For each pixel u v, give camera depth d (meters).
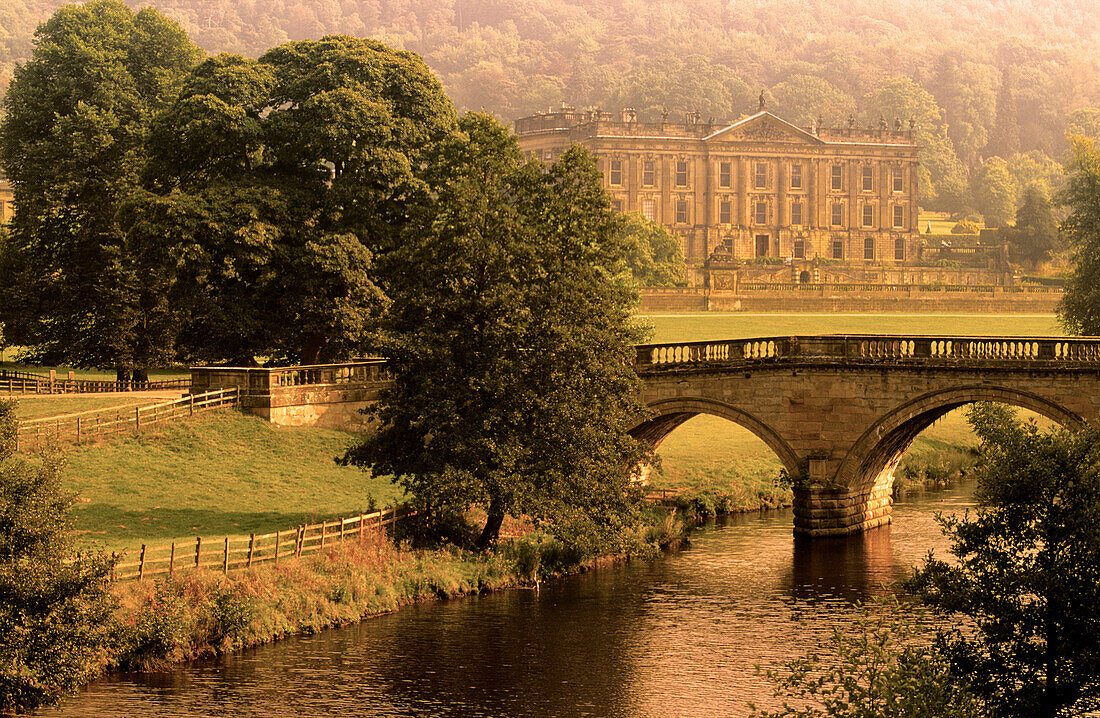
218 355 63.62
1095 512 26.23
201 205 59.53
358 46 66.50
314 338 64.44
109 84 79.12
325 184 65.75
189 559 39.84
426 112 66.62
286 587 40.03
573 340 45.72
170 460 51.94
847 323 118.75
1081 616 26.11
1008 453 27.41
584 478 46.31
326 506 49.81
